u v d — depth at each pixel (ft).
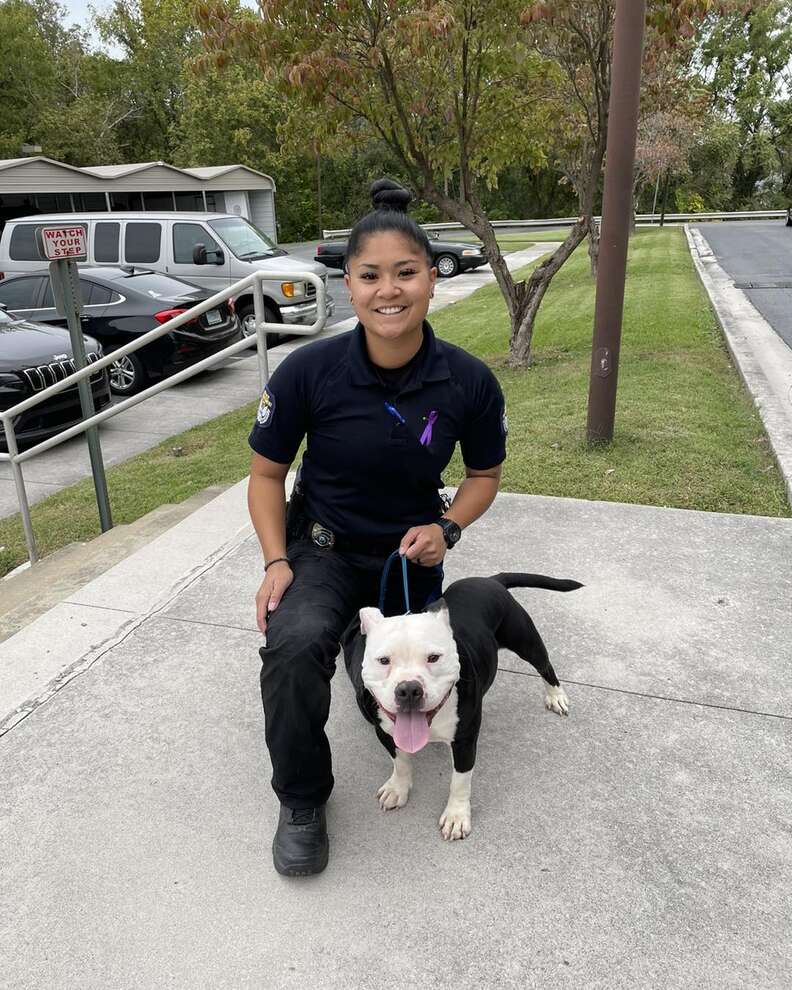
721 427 18.78
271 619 6.86
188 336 32.91
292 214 157.89
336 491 7.55
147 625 10.77
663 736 8.39
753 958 5.97
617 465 16.51
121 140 158.20
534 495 14.83
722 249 77.10
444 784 7.93
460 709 6.61
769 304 39.68
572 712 8.80
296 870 6.73
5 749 8.46
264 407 7.45
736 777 7.79
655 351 28.45
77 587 12.92
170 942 6.28
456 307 51.31
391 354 7.12
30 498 22.11
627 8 14.62
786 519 13.34
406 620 6.11
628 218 15.99
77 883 6.84
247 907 6.57
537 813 7.43
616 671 9.48
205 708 9.06
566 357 30.12
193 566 12.40
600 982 5.83
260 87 138.72
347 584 7.47
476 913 6.43
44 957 6.19
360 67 23.72
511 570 11.89
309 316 41.06
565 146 34.47
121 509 19.90
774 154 180.45
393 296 6.65
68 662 9.97
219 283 40.24
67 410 25.82
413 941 6.21
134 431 27.71
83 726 8.79
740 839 7.07
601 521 13.53
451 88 25.48
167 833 7.34
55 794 7.83
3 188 70.85
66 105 147.33
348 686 9.48
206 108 141.49
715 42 183.21
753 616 10.52
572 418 20.18
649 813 7.39
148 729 8.73
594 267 53.42
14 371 24.40
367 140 28.73
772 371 23.67
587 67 27.20
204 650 10.16
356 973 5.97
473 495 8.03
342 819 7.48
